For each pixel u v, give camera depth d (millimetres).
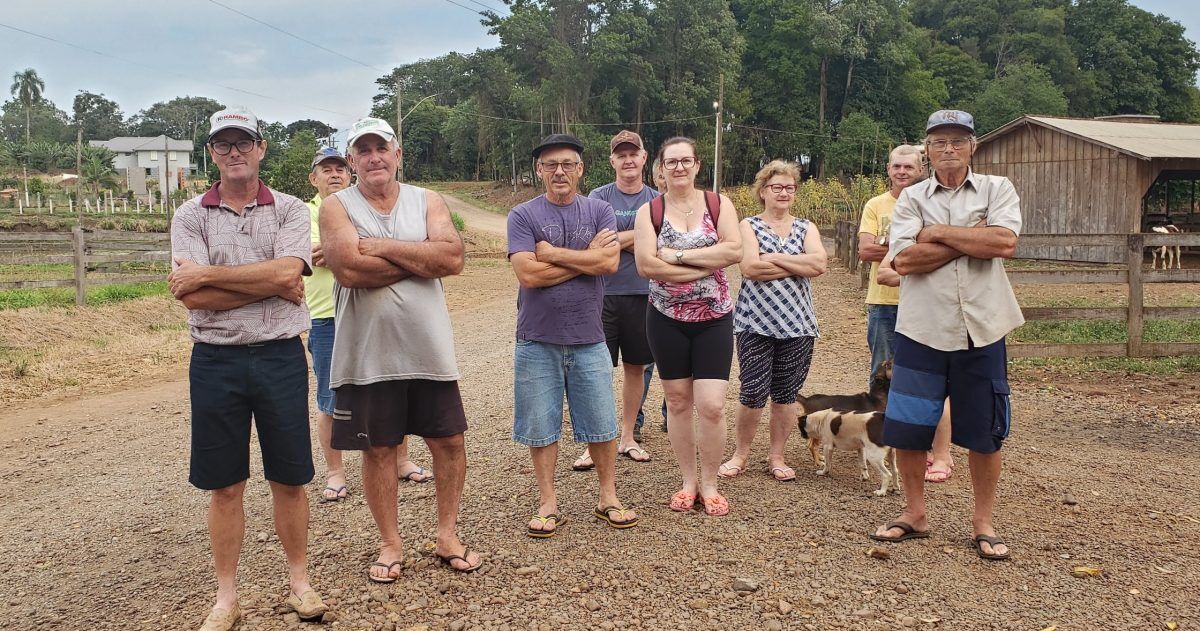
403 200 3518
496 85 84000
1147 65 94000
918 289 3748
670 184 4188
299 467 3203
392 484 3543
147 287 16219
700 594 3395
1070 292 15523
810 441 5168
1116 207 19781
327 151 4680
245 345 3086
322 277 4609
